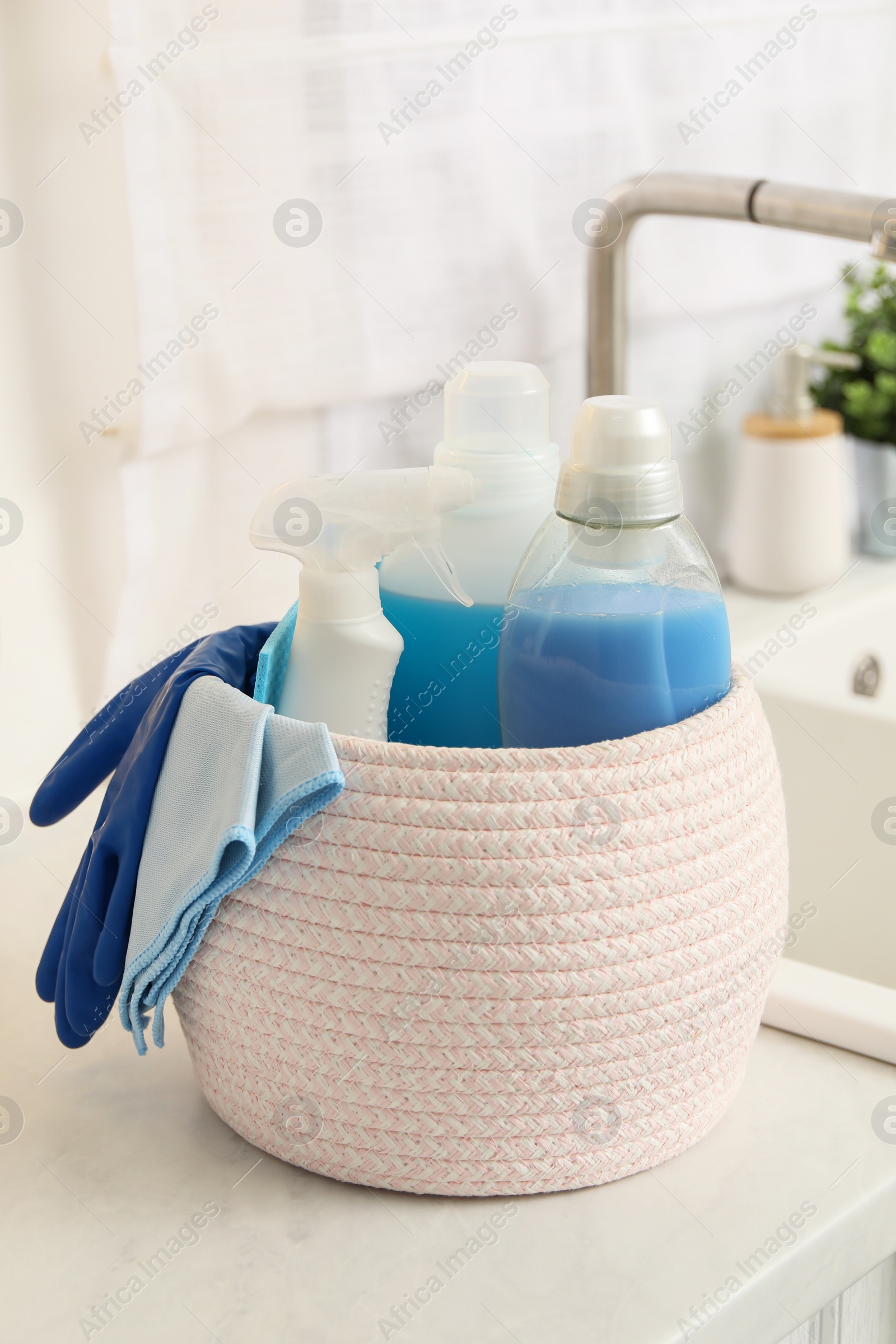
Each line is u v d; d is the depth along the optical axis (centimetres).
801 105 91
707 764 37
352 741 35
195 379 64
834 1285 38
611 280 75
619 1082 36
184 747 38
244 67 62
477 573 42
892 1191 39
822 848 72
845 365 89
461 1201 39
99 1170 41
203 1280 36
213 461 68
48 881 61
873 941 71
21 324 61
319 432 72
